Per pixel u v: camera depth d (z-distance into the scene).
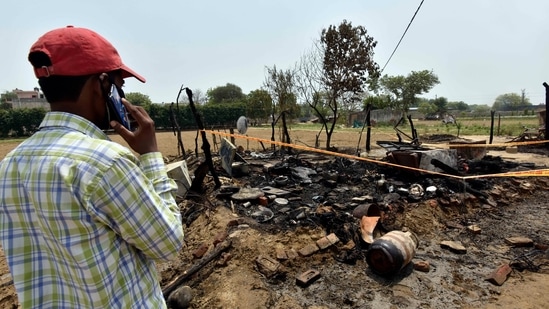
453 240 5.53
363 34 24.25
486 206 6.90
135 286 1.28
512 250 5.19
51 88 1.22
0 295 4.28
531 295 3.99
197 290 4.14
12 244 1.20
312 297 3.94
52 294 1.24
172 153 18.19
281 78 19.34
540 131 18.62
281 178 7.67
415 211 6.14
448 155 7.98
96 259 1.14
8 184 1.16
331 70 24.09
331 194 6.74
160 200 1.29
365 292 4.04
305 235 5.09
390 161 8.02
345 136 26.70
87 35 1.27
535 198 7.75
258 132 31.41
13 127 35.97
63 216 1.08
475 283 4.27
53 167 1.09
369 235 4.97
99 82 1.28
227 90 73.38
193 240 5.35
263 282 4.19
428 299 3.93
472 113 79.62
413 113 70.69
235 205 6.19
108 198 1.12
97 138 1.26
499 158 10.76
